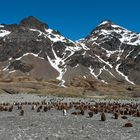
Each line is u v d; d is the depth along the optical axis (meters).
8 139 29.70
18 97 166.00
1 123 44.91
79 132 36.06
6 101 125.00
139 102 150.12
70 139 30.77
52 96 199.50
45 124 43.75
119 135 34.31
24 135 32.59
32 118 53.16
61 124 44.19
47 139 30.39
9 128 38.78
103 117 51.41
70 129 38.62
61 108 78.31
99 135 33.94
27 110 75.38
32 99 149.62
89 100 156.62
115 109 77.00
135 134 35.50
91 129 39.19
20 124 43.66
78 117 56.62
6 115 59.66
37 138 30.84
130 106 97.19
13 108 82.12
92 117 57.41
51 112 69.00
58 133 34.78
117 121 50.91
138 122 50.06
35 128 38.94
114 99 190.00
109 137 32.66
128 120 53.31
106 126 43.16
